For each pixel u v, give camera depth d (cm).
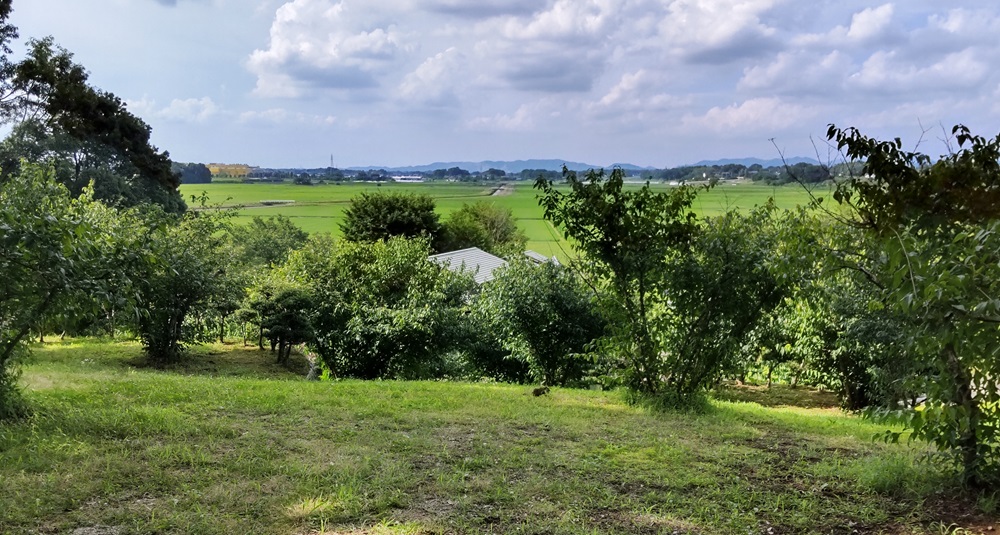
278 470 458
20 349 586
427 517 387
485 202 5966
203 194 2841
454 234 5075
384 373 1614
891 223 463
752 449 594
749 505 427
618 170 841
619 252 843
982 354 365
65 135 3181
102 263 573
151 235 730
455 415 711
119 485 413
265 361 1880
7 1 2766
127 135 3572
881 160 467
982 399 411
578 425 680
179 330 1664
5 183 582
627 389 885
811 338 1374
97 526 350
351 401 775
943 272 356
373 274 1806
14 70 3061
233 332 2425
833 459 560
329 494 414
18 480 405
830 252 510
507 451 548
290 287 1716
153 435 540
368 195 4834
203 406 692
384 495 417
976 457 425
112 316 652
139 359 1630
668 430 671
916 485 454
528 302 1493
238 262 1942
